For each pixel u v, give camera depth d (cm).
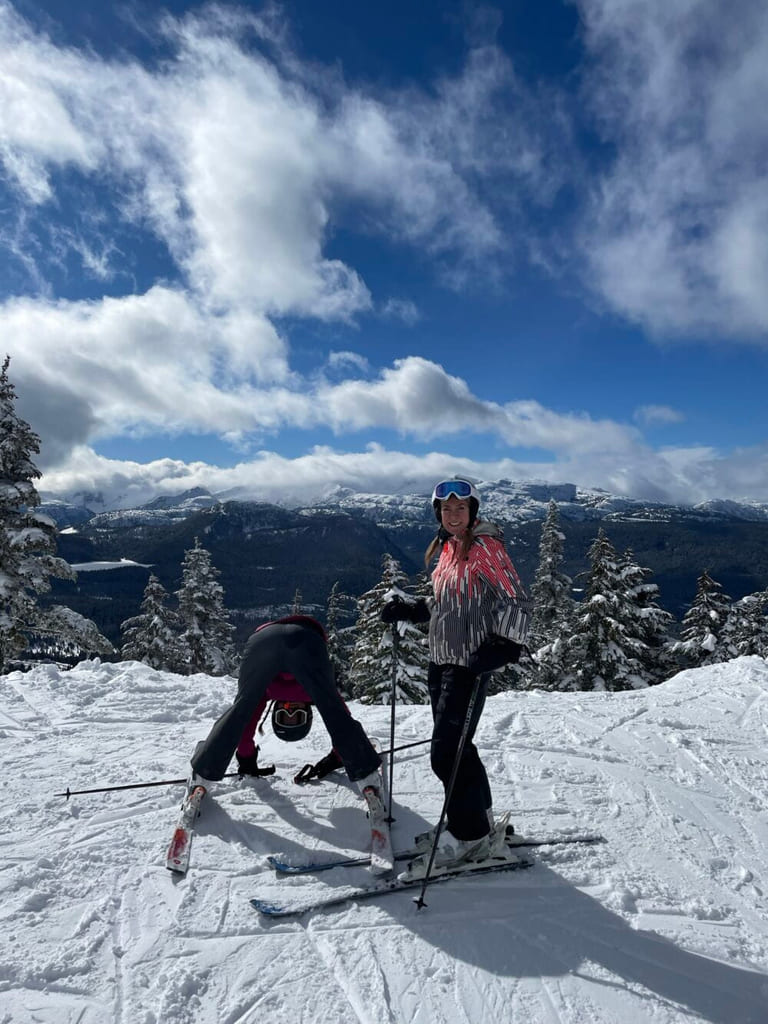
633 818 332
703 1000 207
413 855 287
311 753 407
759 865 293
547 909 250
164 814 322
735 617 2194
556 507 2794
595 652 2009
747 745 450
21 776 371
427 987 209
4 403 1509
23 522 1518
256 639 319
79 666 639
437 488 271
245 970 216
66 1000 201
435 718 273
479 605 259
